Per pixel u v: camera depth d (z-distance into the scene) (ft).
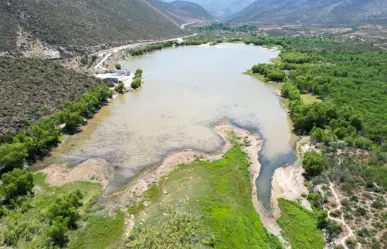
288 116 308.40
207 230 162.61
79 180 208.13
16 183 185.16
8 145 213.25
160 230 160.66
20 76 317.01
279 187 205.26
